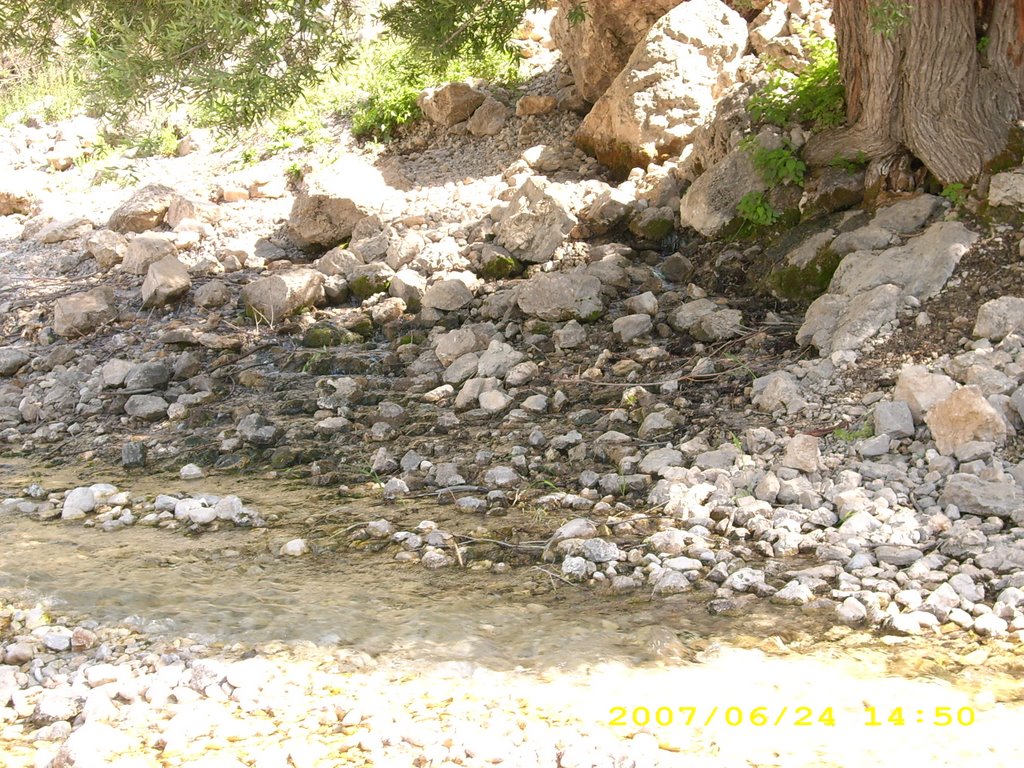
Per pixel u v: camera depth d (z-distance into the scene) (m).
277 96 7.55
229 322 9.41
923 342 7.12
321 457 7.30
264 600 5.20
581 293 8.71
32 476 7.35
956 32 7.85
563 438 7.03
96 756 3.73
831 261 8.24
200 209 11.40
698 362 7.74
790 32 11.02
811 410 6.84
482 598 5.24
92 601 5.12
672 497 6.12
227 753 3.83
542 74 13.42
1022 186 7.65
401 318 9.26
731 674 4.38
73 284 10.68
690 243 9.45
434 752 3.75
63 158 14.69
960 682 4.27
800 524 5.75
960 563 5.23
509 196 10.64
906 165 8.37
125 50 6.68
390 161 12.19
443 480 6.73
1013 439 6.13
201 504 6.50
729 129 9.55
